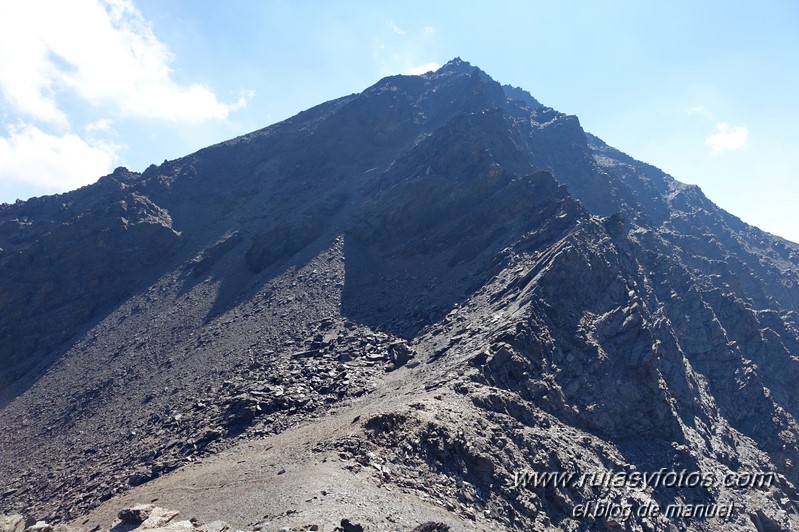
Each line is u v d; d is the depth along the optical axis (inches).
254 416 2407.7
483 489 1625.2
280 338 3481.8
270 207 6082.7
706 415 2945.4
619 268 3289.9
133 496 1769.2
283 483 1409.9
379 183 5561.0
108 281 5280.5
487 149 5029.5
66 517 2011.6
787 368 3895.2
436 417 1791.3
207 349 3649.1
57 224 6195.9
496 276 3440.0
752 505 2405.3
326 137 7096.5
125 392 3481.8
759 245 7642.7
